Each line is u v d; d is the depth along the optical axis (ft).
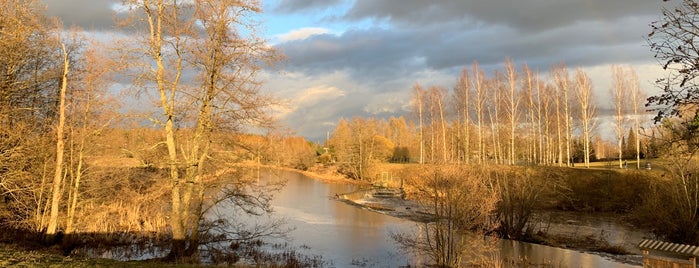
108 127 73.26
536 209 139.95
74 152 77.05
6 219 79.71
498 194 94.22
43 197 80.28
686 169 93.30
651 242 58.80
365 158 273.95
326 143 480.64
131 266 48.39
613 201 145.07
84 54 75.15
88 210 84.17
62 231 77.71
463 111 208.54
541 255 85.40
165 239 83.61
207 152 64.64
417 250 83.61
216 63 60.80
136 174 81.97
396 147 342.85
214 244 81.71
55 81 81.71
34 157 76.07
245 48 61.46
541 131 222.28
